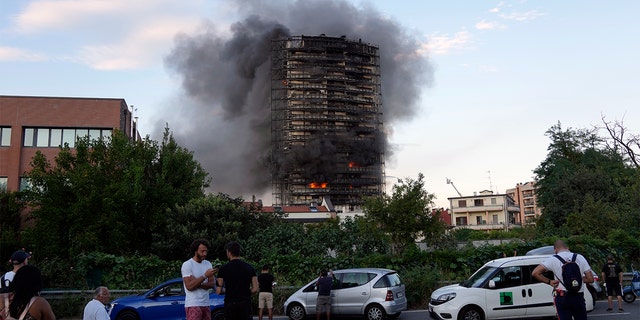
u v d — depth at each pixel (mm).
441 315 12930
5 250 29750
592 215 29703
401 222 27172
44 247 25891
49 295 17844
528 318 13430
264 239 24672
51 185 26781
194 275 6766
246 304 6758
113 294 18391
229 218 25609
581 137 52375
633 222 28812
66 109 40688
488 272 13305
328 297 14359
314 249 24438
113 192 26484
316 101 133000
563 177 45781
